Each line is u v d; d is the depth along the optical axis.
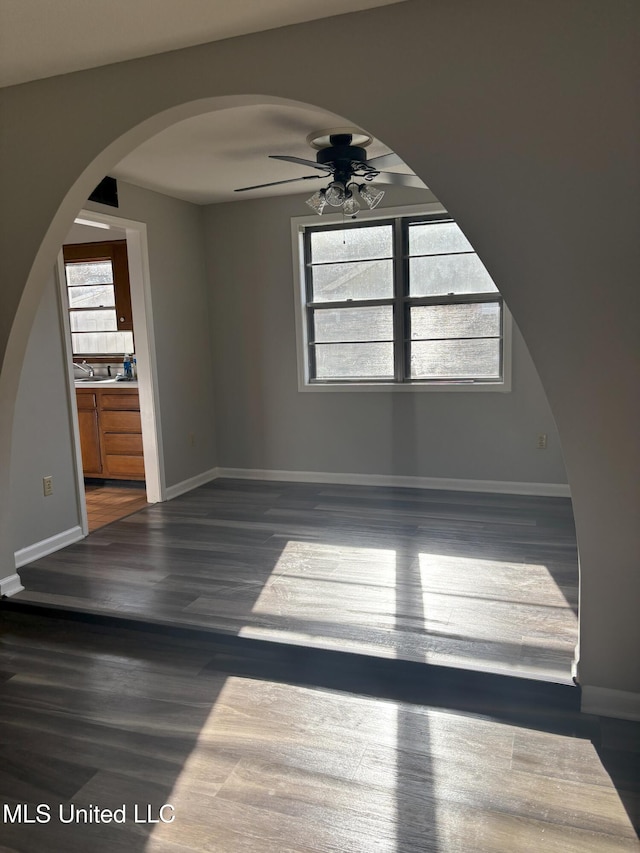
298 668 2.65
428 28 2.10
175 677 2.60
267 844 1.76
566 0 1.95
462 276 4.93
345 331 5.28
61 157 2.66
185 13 2.14
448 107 2.11
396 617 2.90
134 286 4.73
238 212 5.30
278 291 5.29
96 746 2.18
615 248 2.02
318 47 2.22
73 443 4.06
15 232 2.78
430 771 2.02
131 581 3.40
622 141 1.96
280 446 5.52
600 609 2.21
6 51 2.38
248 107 3.07
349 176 3.52
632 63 1.92
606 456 2.12
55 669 2.68
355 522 4.30
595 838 1.75
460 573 3.39
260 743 2.18
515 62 2.02
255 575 3.44
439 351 5.07
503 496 4.83
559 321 2.10
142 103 2.49
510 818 1.83
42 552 3.83
